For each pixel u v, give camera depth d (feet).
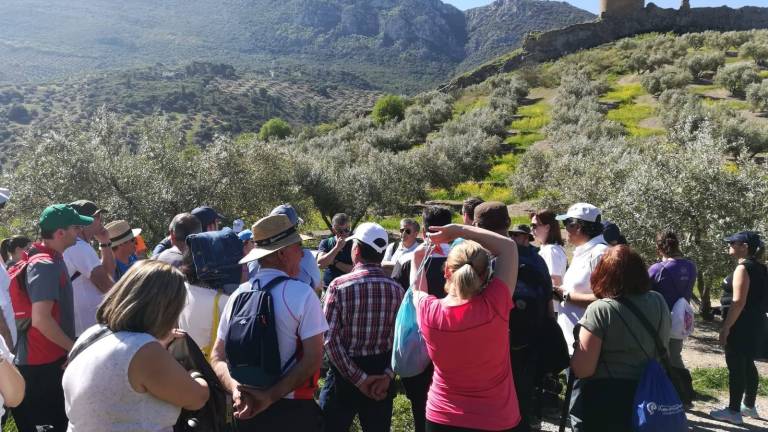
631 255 12.89
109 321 9.25
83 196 50.11
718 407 23.20
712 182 39.88
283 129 366.63
